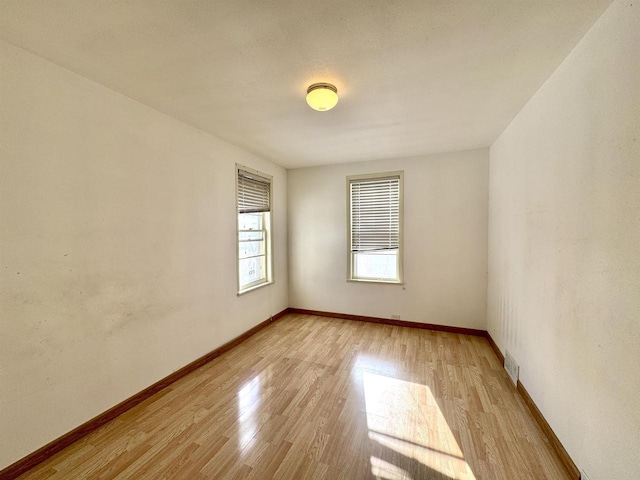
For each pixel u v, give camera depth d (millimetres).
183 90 1973
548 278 1800
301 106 2234
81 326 1792
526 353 2150
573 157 1525
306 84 1897
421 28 1365
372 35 1413
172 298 2449
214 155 2930
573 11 1260
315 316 4352
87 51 1534
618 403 1165
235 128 2713
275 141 3113
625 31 1135
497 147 3020
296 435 1791
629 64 1114
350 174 4066
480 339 3402
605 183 1261
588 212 1388
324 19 1296
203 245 2791
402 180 3787
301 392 2277
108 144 1939
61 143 1687
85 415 1807
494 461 1579
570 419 1515
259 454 1639
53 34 1391
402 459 1596
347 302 4176
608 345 1230
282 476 1491
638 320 1065
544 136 1882
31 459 1542
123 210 2045
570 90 1559
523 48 1525
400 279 3852
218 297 2990
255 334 3594
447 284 3646
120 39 1431
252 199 3678
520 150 2322
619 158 1172
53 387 1652
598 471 1279
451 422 1905
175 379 2451
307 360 2854
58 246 1675
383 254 4008
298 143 3184
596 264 1320
